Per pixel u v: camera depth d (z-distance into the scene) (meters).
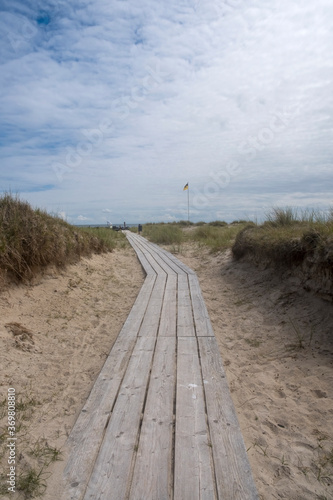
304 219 7.93
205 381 3.41
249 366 3.99
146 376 3.50
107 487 2.09
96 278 8.11
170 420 2.76
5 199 6.51
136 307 5.98
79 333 4.92
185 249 14.80
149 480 2.15
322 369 3.61
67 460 2.34
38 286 5.99
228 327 5.32
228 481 2.15
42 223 6.77
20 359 3.80
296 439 2.69
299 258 5.89
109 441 2.51
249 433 2.78
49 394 3.27
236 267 8.71
